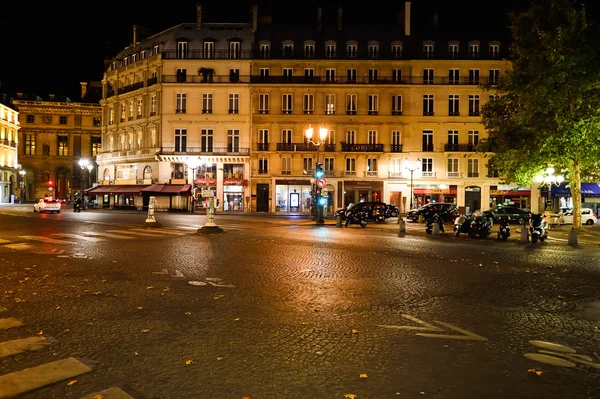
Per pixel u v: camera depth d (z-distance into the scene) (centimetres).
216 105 5531
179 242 1822
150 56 5741
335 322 702
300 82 5469
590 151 2627
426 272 1168
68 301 821
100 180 6481
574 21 2505
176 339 612
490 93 5312
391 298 872
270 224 3123
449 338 632
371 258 1415
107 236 2056
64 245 1695
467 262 1363
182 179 5588
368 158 5459
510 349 591
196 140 5541
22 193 7800
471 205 5406
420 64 5388
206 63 5553
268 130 5497
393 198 5431
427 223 2525
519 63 2936
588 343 623
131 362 529
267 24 5891
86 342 596
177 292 902
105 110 6506
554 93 2561
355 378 491
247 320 707
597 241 2231
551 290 969
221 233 2230
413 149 5397
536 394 459
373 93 5428
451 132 5391
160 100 5562
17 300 826
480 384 480
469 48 5453
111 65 6631
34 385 466
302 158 5488
